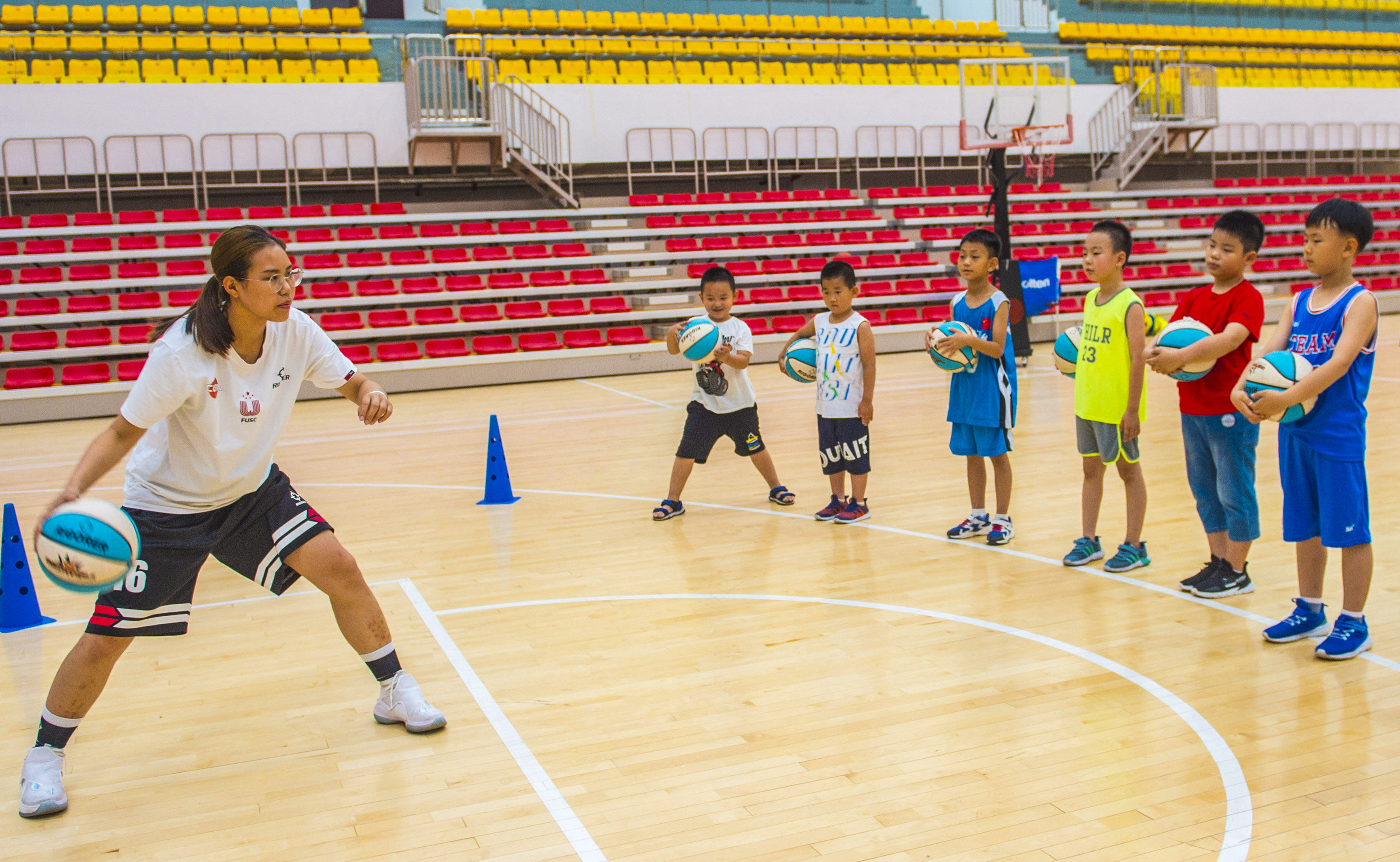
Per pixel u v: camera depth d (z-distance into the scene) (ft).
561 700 9.93
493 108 45.14
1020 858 6.87
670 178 50.96
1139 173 58.54
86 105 41.81
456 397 36.45
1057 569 13.62
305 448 26.20
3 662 11.59
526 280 43.32
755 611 12.40
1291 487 10.31
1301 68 62.64
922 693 9.74
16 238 39.34
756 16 56.90
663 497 19.27
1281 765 8.04
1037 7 62.49
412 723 9.23
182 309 39.04
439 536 16.79
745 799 7.85
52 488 22.49
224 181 44.37
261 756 8.92
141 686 10.61
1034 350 44.06
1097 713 9.15
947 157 55.31
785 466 21.67
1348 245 9.61
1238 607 11.82
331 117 44.86
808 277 46.80
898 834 7.25
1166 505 17.04
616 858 7.07
